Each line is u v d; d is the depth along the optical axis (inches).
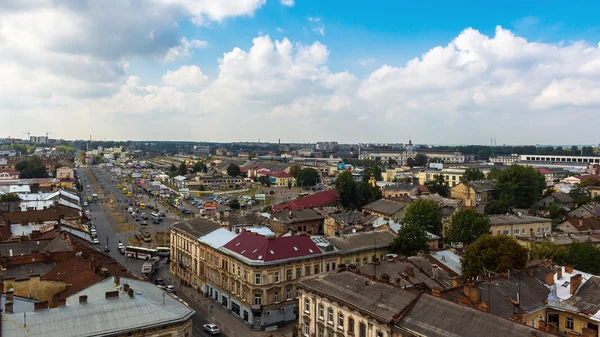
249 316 3565.5
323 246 3956.7
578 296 2605.8
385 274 3014.3
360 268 3314.5
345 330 2532.0
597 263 3713.1
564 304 2529.5
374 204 7381.9
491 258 3373.5
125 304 2342.5
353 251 4109.3
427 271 3474.4
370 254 4256.9
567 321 2484.0
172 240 5103.3
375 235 4515.3
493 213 7445.9
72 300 2465.6
